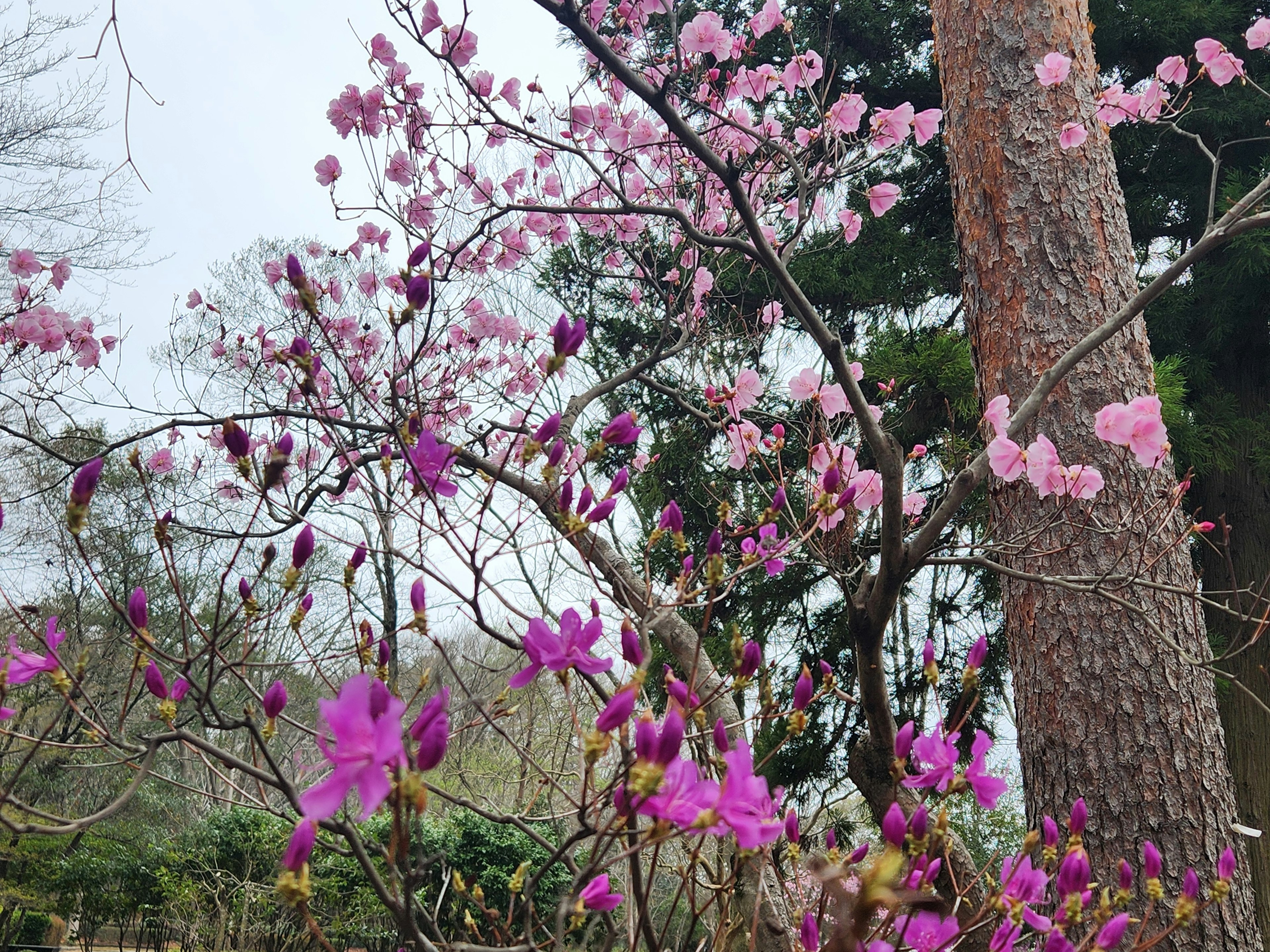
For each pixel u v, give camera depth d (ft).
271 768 3.23
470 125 9.70
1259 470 21.44
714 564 4.01
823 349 7.56
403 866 2.77
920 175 27.58
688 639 8.84
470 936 3.84
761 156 12.00
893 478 7.59
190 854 30.19
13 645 3.47
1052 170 11.56
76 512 3.34
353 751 2.41
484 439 8.01
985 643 3.84
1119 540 9.94
